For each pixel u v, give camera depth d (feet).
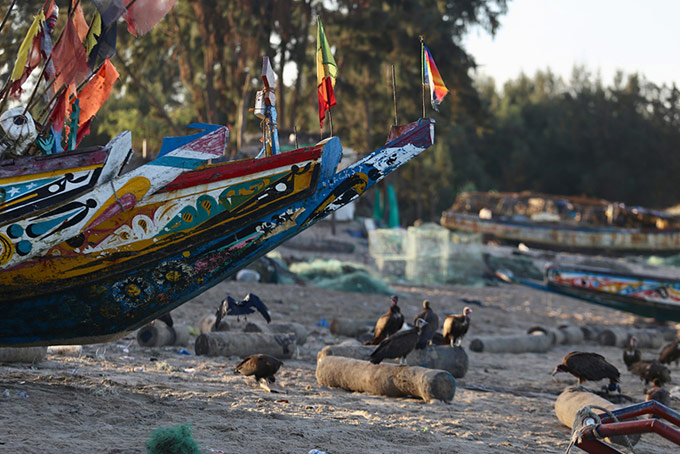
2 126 31.35
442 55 177.06
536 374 60.59
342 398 39.55
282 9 154.81
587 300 108.06
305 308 89.86
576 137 350.02
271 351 54.13
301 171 33.40
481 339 73.67
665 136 352.69
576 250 209.77
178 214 32.22
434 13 182.50
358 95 192.65
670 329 99.35
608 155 349.00
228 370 45.83
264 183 33.17
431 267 145.18
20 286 30.81
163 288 32.58
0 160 30.40
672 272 182.50
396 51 173.88
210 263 33.01
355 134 218.18
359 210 230.48
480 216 220.43
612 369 39.01
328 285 111.45
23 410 27.17
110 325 32.58
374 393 42.19
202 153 31.83
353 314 90.43
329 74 37.06
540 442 32.27
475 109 187.42
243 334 53.67
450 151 317.42
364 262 149.69
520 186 346.33
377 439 29.09
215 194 32.65
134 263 31.83
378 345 45.80
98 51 31.99
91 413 28.12
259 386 40.19
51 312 31.68
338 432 29.35
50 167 30.14
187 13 157.99
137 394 33.06
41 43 32.83
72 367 39.81
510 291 142.20
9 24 47.06
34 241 29.96
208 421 28.89
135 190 30.91
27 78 32.48
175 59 162.81
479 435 32.42
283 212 33.63
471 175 321.52
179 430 22.20
